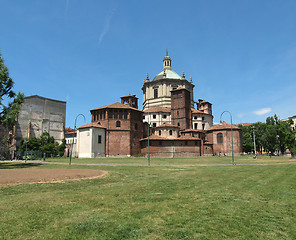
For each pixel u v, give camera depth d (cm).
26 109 9306
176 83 10256
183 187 1741
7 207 1183
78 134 7725
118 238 785
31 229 877
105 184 1962
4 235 820
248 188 1669
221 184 1866
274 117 9606
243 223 921
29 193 1570
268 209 1113
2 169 3297
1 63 4025
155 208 1141
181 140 7700
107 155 7606
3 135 8756
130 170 3156
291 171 2797
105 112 7925
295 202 1245
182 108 9300
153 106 10275
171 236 798
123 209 1130
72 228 880
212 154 8694
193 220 958
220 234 812
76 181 2117
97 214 1052
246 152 11588
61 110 10481
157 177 2394
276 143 9231
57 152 8625
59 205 1218
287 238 780
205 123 9994
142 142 8088
